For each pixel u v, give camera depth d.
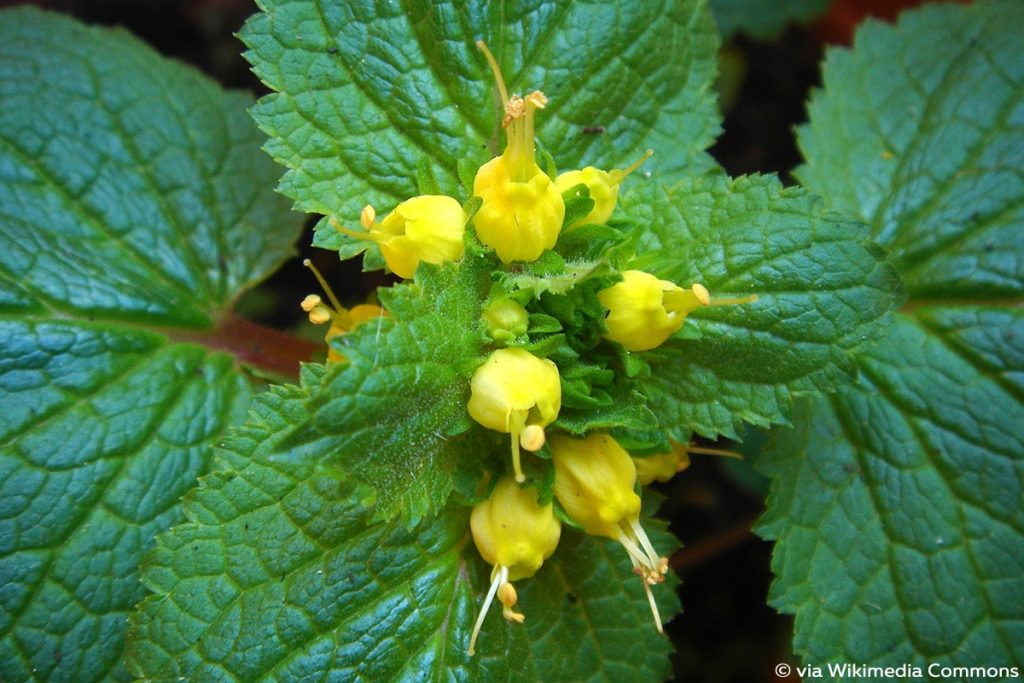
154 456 0.16
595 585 0.16
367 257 0.15
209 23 0.23
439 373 0.14
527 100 0.14
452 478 0.14
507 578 0.14
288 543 0.15
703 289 0.14
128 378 0.16
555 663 0.15
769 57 0.23
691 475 0.21
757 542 0.20
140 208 0.17
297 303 0.21
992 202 0.17
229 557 0.15
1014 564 0.16
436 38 0.16
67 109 0.17
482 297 0.14
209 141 0.18
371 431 0.14
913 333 0.17
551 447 0.15
